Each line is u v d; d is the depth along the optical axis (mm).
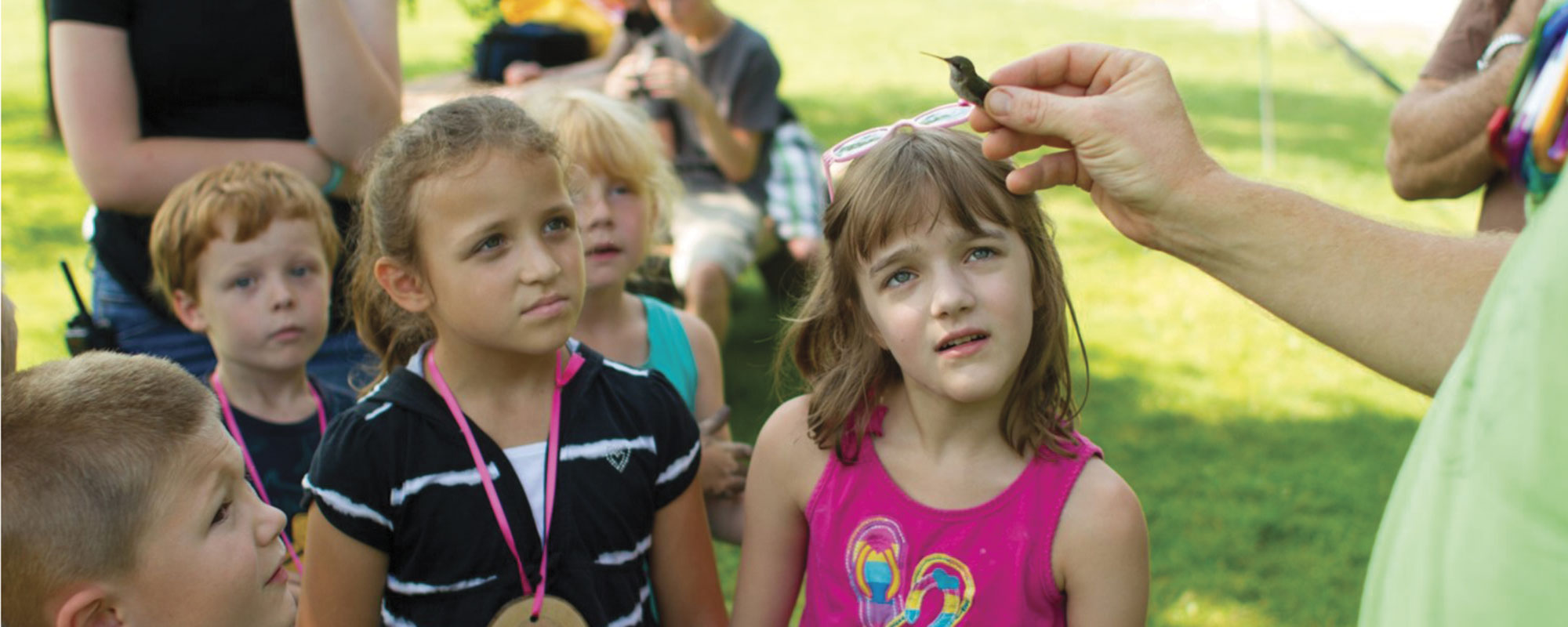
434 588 1683
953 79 1498
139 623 1381
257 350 2332
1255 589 3305
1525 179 1272
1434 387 1395
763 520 1811
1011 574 1598
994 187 1563
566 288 1640
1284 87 10789
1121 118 1453
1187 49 12492
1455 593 805
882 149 1614
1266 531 3625
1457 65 2488
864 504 1683
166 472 1376
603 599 1734
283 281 2344
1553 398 756
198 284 2336
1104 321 5445
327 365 2674
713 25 5043
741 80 5016
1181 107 1484
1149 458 4121
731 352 4953
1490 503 790
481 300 1612
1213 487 3912
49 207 6215
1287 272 1440
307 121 2748
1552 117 1071
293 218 2355
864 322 1684
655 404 1840
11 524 1312
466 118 1672
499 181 1598
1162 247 1531
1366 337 1417
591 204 2275
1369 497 3859
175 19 2580
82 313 2529
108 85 2574
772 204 5121
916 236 1542
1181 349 5141
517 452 1717
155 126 2668
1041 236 1634
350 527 1648
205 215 2283
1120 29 13781
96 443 1342
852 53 12273
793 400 1823
